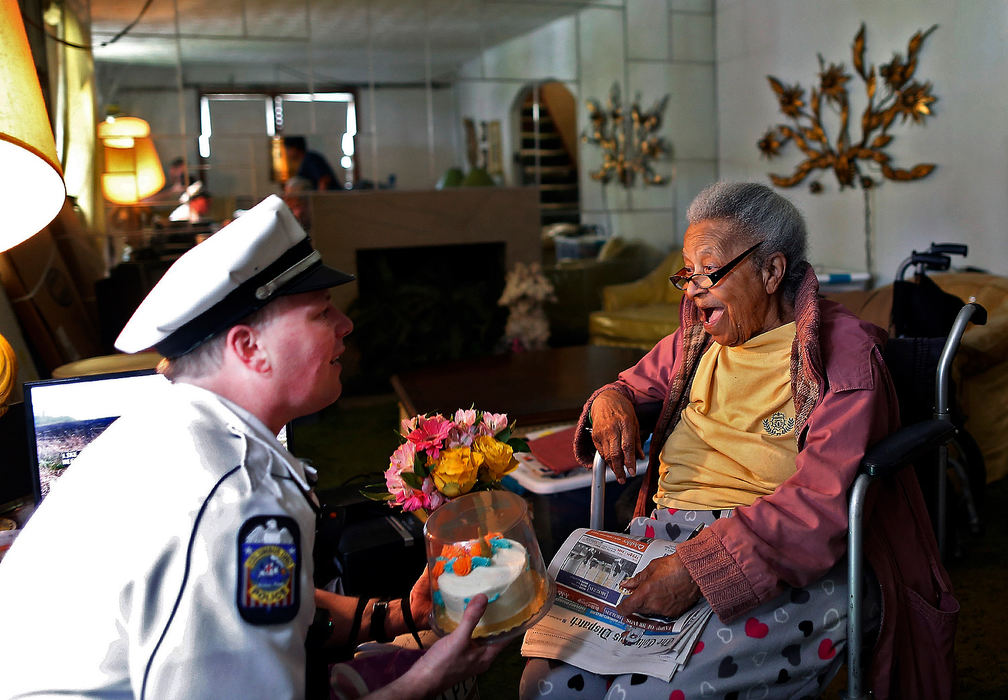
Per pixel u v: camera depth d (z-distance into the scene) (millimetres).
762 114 5848
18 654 858
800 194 5539
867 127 4902
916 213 4668
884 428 1340
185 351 951
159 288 939
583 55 6141
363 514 1994
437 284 5668
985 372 3143
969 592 2305
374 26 6215
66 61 4371
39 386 1446
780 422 1410
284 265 956
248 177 5430
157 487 859
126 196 5172
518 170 6141
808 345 1308
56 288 3730
